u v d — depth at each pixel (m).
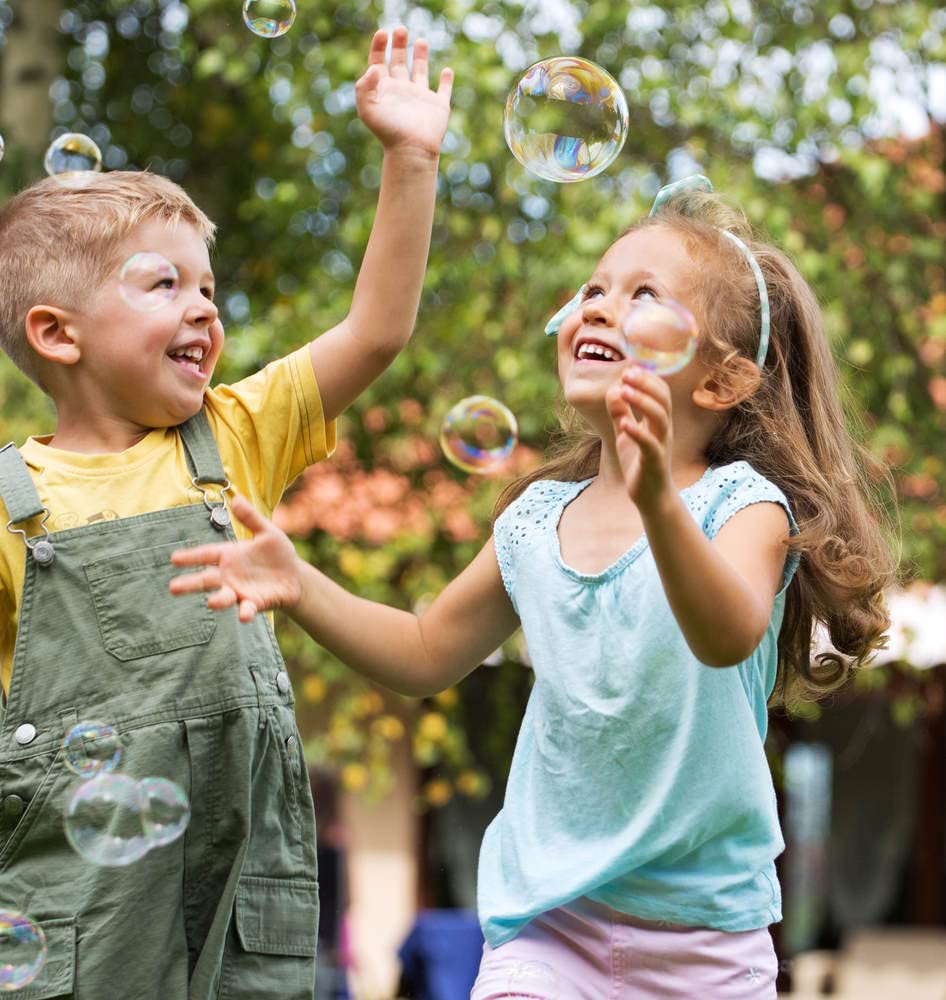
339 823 7.44
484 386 6.57
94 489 2.27
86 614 2.20
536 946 2.17
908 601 6.70
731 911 2.14
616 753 2.14
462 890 10.14
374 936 10.05
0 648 2.30
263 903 2.21
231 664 2.22
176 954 2.15
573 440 2.71
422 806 9.67
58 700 2.18
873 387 6.57
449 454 3.21
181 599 2.23
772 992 2.18
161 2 8.21
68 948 2.10
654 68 6.36
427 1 6.45
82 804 2.05
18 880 2.14
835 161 6.58
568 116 2.87
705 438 2.33
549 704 2.22
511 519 2.39
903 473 6.05
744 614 1.90
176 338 2.32
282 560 2.05
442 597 2.46
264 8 3.05
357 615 2.40
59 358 2.32
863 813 10.57
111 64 8.41
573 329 2.29
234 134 7.91
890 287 6.66
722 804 2.12
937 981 10.42
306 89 6.76
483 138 6.26
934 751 10.50
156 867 2.14
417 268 2.49
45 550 2.21
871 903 10.56
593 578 2.21
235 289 7.61
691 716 2.12
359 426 6.76
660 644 2.13
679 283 2.24
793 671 2.57
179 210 2.40
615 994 2.13
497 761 8.02
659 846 2.11
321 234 7.22
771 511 2.16
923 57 6.55
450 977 6.74
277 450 2.45
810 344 2.46
